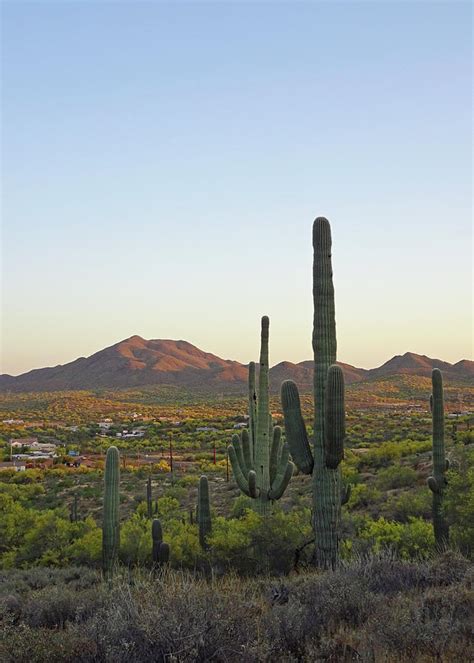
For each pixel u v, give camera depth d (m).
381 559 8.83
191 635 5.54
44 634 6.30
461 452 16.16
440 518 15.81
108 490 16.42
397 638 5.71
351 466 43.12
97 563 22.97
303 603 7.23
